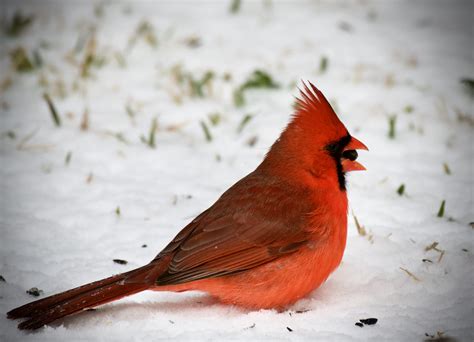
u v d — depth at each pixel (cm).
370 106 1185
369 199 928
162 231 860
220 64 1327
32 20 1459
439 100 1203
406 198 934
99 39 1402
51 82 1263
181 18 1513
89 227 872
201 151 1073
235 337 663
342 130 724
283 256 700
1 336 661
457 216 889
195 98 1227
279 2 1594
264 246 698
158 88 1262
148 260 797
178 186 973
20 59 1291
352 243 826
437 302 718
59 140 1095
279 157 734
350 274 771
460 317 688
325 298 734
